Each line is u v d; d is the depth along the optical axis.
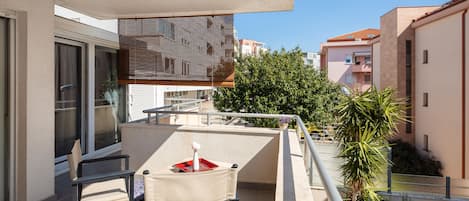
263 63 10.23
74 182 2.19
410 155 11.54
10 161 2.85
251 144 3.96
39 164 3.04
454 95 9.53
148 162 4.17
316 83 10.16
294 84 9.96
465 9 8.89
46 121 3.12
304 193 1.89
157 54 4.74
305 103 9.93
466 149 8.88
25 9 2.82
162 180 1.94
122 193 2.46
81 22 4.89
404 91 12.24
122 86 5.87
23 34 2.85
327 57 24.98
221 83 4.46
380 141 4.87
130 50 4.87
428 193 6.59
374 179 5.01
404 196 5.93
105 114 5.37
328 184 1.17
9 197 2.85
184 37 4.57
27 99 2.88
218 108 10.24
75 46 4.63
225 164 2.96
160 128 4.14
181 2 3.71
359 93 5.06
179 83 4.64
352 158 4.79
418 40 11.98
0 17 2.73
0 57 2.74
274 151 3.90
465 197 6.72
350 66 24.22
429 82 11.13
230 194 2.17
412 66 12.27
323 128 8.89
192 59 4.55
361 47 23.89
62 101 4.37
